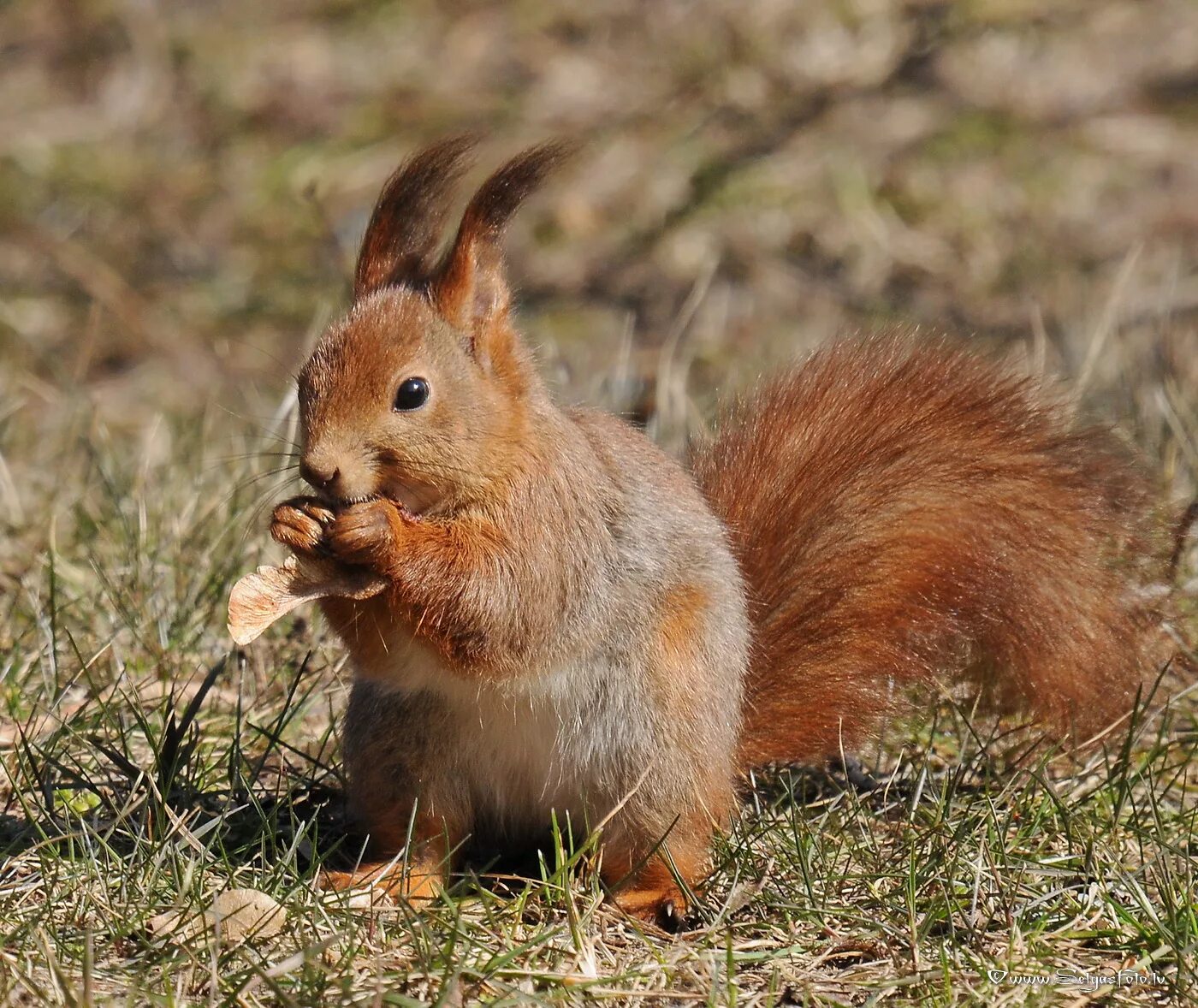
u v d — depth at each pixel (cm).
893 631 1013
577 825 915
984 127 2634
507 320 886
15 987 716
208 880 840
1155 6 2891
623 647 888
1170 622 1070
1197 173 2583
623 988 761
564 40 2895
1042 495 1041
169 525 1289
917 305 2348
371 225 923
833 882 868
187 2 3089
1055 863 887
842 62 2716
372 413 843
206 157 2786
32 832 891
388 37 2977
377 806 898
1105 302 2244
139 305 2459
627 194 2588
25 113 2872
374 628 872
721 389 1612
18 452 1612
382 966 761
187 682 1079
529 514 870
